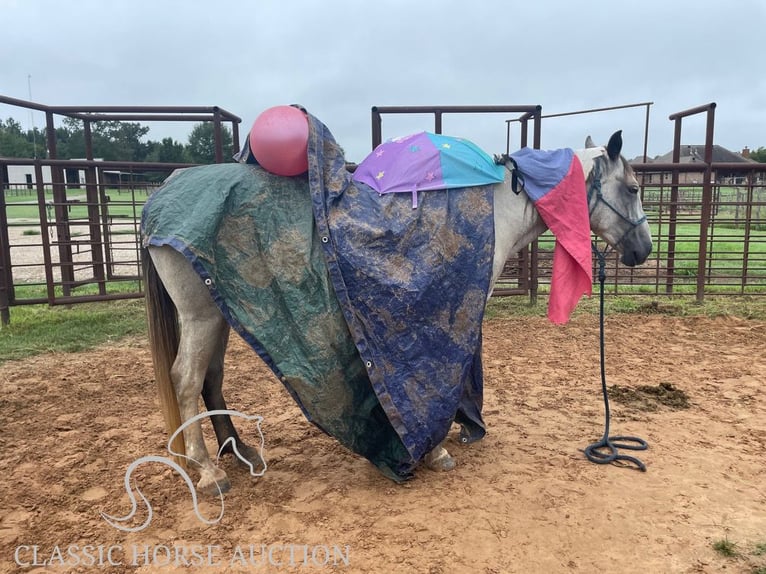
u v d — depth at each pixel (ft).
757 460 11.63
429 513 9.75
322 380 9.69
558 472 11.24
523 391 16.30
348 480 11.07
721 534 9.04
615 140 12.09
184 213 9.37
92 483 11.04
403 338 9.90
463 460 11.87
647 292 30.78
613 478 10.94
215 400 11.64
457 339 10.33
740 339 21.70
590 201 12.29
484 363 19.11
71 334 22.22
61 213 26.81
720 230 60.23
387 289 9.68
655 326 23.82
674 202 28.12
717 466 11.37
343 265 9.55
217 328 10.05
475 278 10.39
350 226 9.66
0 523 9.64
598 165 12.25
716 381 16.89
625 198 12.37
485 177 10.77
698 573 8.13
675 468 11.31
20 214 91.04
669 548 8.71
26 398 15.83
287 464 11.82
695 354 19.76
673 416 14.20
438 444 10.64
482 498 10.24
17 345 20.72
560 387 16.61
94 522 9.68
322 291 9.55
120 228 64.03
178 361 10.03
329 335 9.61
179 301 9.71
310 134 9.83
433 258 10.02
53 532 9.38
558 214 11.21
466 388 12.35
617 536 9.02
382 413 10.64
